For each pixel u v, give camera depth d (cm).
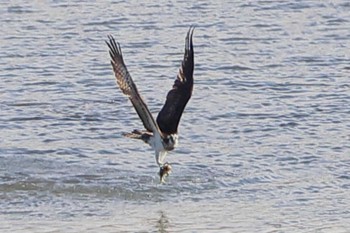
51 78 2638
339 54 2858
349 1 3403
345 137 2209
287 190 1934
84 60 2789
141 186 1947
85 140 2211
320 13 3284
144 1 3397
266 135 2233
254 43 2964
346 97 2481
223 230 1752
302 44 2956
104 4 3359
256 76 2661
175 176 1995
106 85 2589
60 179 1975
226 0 3425
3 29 3080
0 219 1794
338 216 1814
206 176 1998
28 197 1895
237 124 2302
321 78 2644
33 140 2206
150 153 2131
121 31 3073
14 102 2458
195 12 3275
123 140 2209
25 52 2853
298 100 2464
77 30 3075
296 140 2197
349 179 1984
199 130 2262
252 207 1858
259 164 2066
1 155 2102
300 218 1806
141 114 1461
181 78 1504
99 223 1781
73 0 3403
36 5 3341
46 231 1739
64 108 2419
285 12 3294
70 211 1834
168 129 1493
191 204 1873
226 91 2539
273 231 1748
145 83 2616
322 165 2055
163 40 2986
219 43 2959
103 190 1927
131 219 1802
